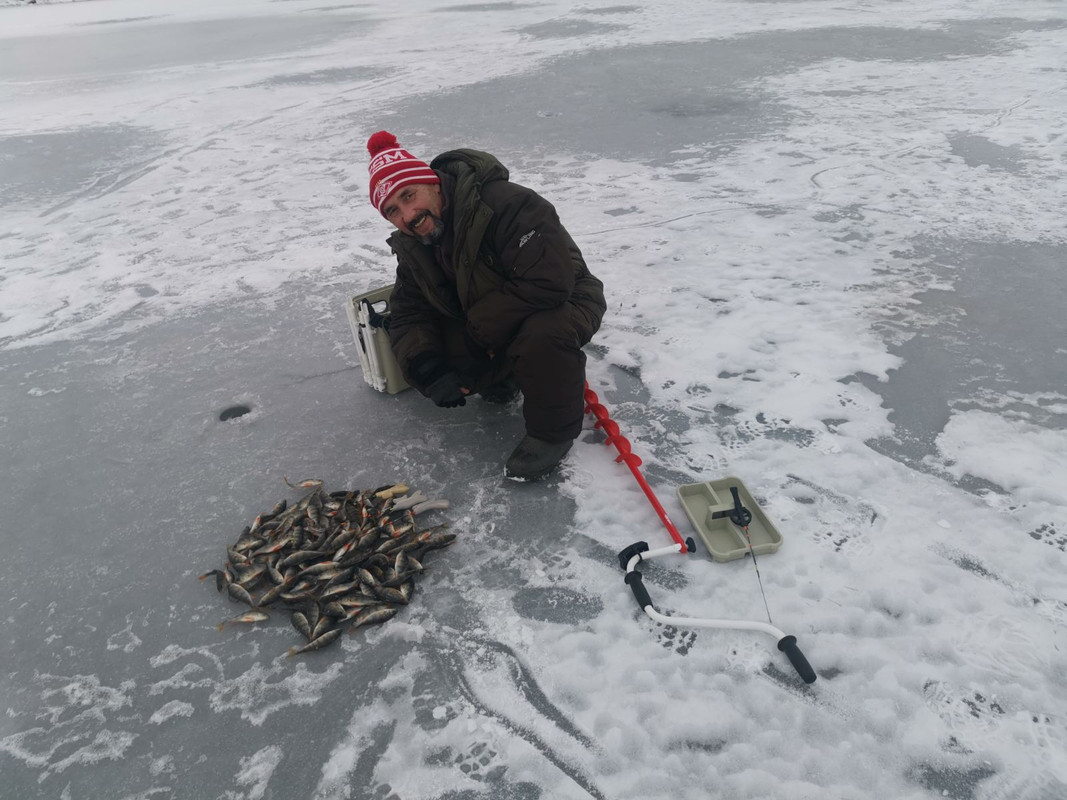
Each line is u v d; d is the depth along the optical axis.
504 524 2.46
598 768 1.70
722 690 1.86
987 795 1.59
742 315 3.75
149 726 1.87
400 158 2.32
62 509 2.68
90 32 20.84
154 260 5.07
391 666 1.99
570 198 5.63
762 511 2.37
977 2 13.93
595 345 3.57
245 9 24.92
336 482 2.72
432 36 14.73
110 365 3.71
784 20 13.37
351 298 3.09
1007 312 3.60
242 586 2.20
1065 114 6.81
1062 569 2.14
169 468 2.87
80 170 7.34
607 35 13.17
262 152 7.60
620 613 2.10
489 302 2.42
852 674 1.88
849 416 2.90
